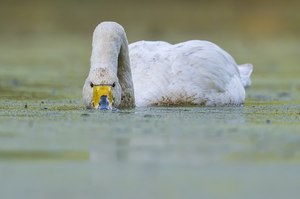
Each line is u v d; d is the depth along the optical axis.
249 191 9.24
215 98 16.80
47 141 12.09
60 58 32.75
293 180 9.77
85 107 15.73
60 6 46.84
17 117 14.66
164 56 17.12
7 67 28.86
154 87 16.56
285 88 22.67
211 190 9.28
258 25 44.62
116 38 15.77
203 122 14.03
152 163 10.63
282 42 40.69
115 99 14.99
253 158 10.91
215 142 12.02
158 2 47.56
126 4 46.97
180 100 16.53
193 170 10.20
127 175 9.97
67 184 9.55
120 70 16.05
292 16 46.31
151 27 42.19
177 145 11.73
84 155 11.09
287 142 12.09
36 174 10.05
